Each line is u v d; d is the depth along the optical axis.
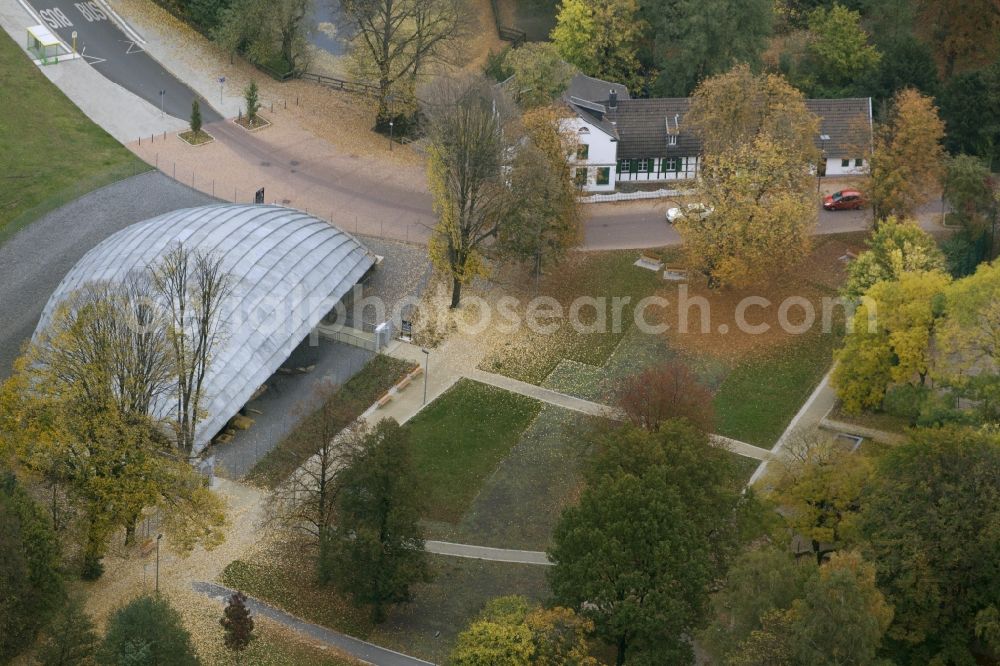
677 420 120.50
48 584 109.44
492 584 123.44
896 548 106.12
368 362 149.88
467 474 136.88
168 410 133.38
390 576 113.94
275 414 141.50
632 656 105.94
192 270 142.25
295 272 149.62
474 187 150.62
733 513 118.62
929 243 150.75
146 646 98.06
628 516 107.12
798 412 145.75
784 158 153.75
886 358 138.25
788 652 92.81
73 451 115.56
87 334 118.62
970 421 126.25
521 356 152.88
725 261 152.75
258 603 119.56
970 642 107.31
